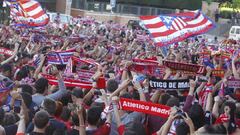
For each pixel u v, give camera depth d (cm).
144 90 954
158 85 980
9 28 2558
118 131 785
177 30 1554
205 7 7275
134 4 7288
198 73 1173
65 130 786
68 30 3189
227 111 843
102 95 877
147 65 1301
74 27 3597
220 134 609
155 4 7344
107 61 1678
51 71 1195
